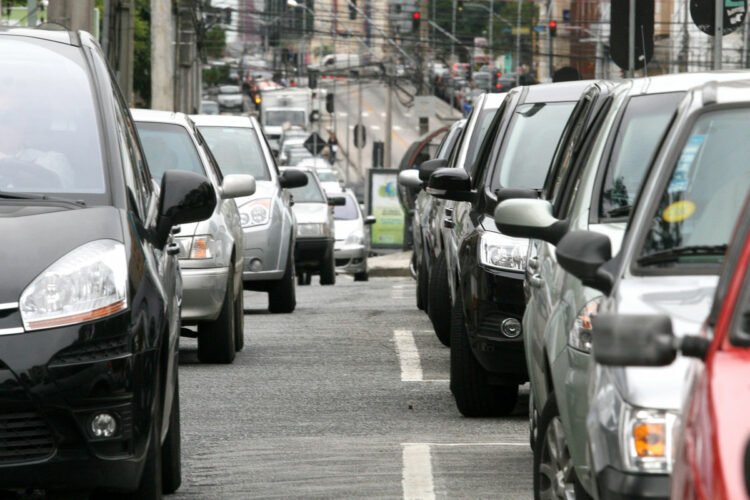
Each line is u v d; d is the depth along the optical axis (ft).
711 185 55.77
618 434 47.75
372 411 104.73
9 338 59.16
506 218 72.54
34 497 66.59
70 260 61.26
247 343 148.05
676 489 37.40
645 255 54.29
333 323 168.76
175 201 71.10
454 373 100.68
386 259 420.77
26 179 67.15
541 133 109.91
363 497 76.23
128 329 61.16
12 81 71.10
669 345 37.58
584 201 71.51
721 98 58.90
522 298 95.81
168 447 75.05
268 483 79.56
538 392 71.26
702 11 133.59
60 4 215.10
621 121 74.28
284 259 174.40
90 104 70.64
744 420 34.78
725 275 41.68
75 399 59.26
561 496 62.69
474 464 84.64
